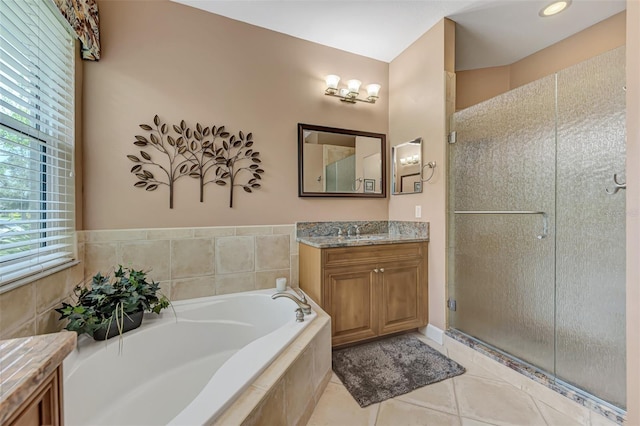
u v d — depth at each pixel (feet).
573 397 4.70
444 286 7.34
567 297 5.01
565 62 8.07
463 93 9.74
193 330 6.02
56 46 5.10
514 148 5.89
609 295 4.46
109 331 4.87
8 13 3.90
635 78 3.45
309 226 8.28
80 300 5.04
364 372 6.01
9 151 4.05
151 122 6.59
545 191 5.34
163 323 5.59
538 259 5.46
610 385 4.43
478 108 6.66
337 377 5.84
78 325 4.58
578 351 4.84
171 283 6.75
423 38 8.03
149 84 6.57
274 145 7.85
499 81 9.63
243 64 7.50
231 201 7.36
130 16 6.43
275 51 7.88
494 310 6.30
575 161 4.88
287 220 8.02
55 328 4.83
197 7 7.02
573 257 4.92
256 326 6.85
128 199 6.40
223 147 7.27
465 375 5.91
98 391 4.36
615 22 7.06
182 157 6.87
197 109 7.01
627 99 3.56
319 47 8.46
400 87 8.99
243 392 3.49
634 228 3.50
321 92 8.49
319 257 6.63
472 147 6.81
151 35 6.61
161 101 6.68
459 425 4.56
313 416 4.78
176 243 6.80
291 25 7.66
